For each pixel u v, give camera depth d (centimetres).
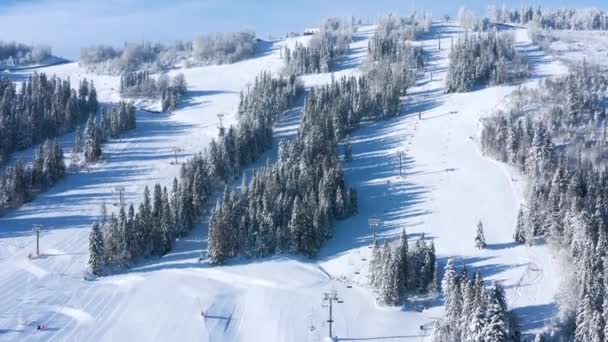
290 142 13425
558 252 9088
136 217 10375
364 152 14525
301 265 9850
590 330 6788
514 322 6944
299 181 11212
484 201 11238
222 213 10181
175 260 10162
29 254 10388
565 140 13225
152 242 10388
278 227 10300
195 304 8506
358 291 8931
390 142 14938
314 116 15700
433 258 8744
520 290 8338
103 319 8112
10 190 12731
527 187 11175
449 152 13800
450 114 16250
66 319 8106
